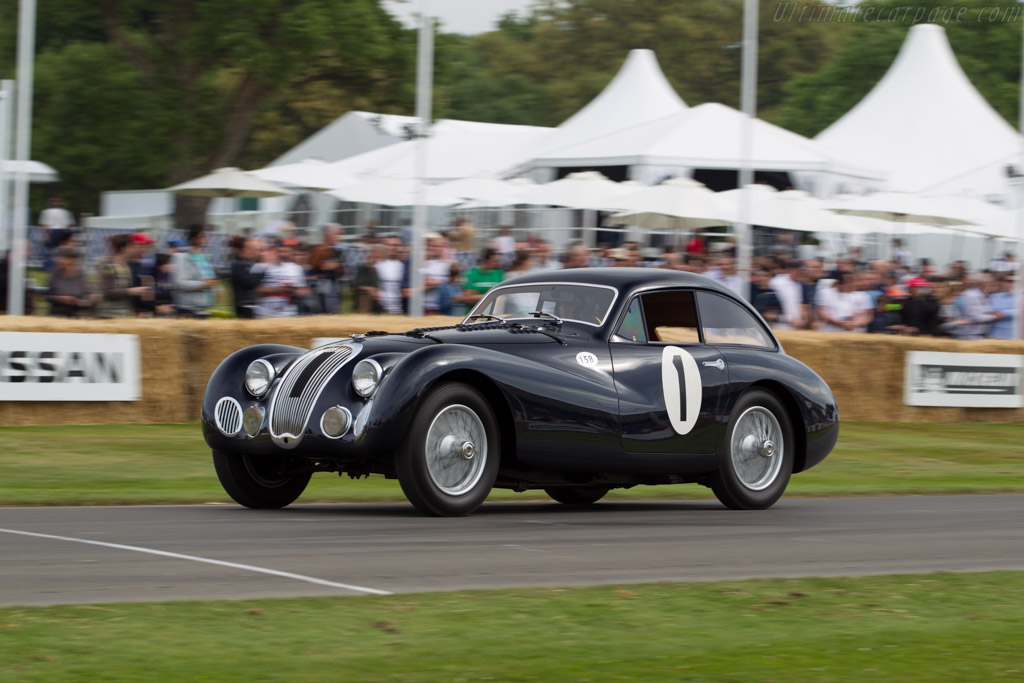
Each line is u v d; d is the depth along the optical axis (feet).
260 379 62.80
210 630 35.12
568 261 135.03
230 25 262.67
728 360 70.03
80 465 82.79
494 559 48.65
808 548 55.11
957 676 32.73
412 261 132.36
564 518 63.52
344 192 213.66
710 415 68.39
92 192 334.85
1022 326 152.05
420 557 48.55
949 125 261.24
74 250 118.11
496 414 62.39
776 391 72.49
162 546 49.88
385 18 288.10
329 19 268.41
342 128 301.63
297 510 64.85
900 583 46.14
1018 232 204.64
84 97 294.87
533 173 237.66
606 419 63.98
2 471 78.84
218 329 107.55
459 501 60.18
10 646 32.73
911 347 132.46
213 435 63.16
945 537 60.39
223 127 294.25
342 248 186.80
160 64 286.46
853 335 130.62
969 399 136.26
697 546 54.34
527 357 63.52
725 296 72.43
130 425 104.17
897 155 257.96
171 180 321.11
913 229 231.71
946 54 274.98
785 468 72.02
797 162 224.94
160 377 106.01
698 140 225.76
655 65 278.87
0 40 281.74
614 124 264.31
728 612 39.96
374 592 41.37
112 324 104.27
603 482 66.64
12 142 276.41
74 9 279.90
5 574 42.98
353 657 32.78
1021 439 123.65
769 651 34.94
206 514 61.93
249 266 122.01
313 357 62.39
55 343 101.60
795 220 191.72
